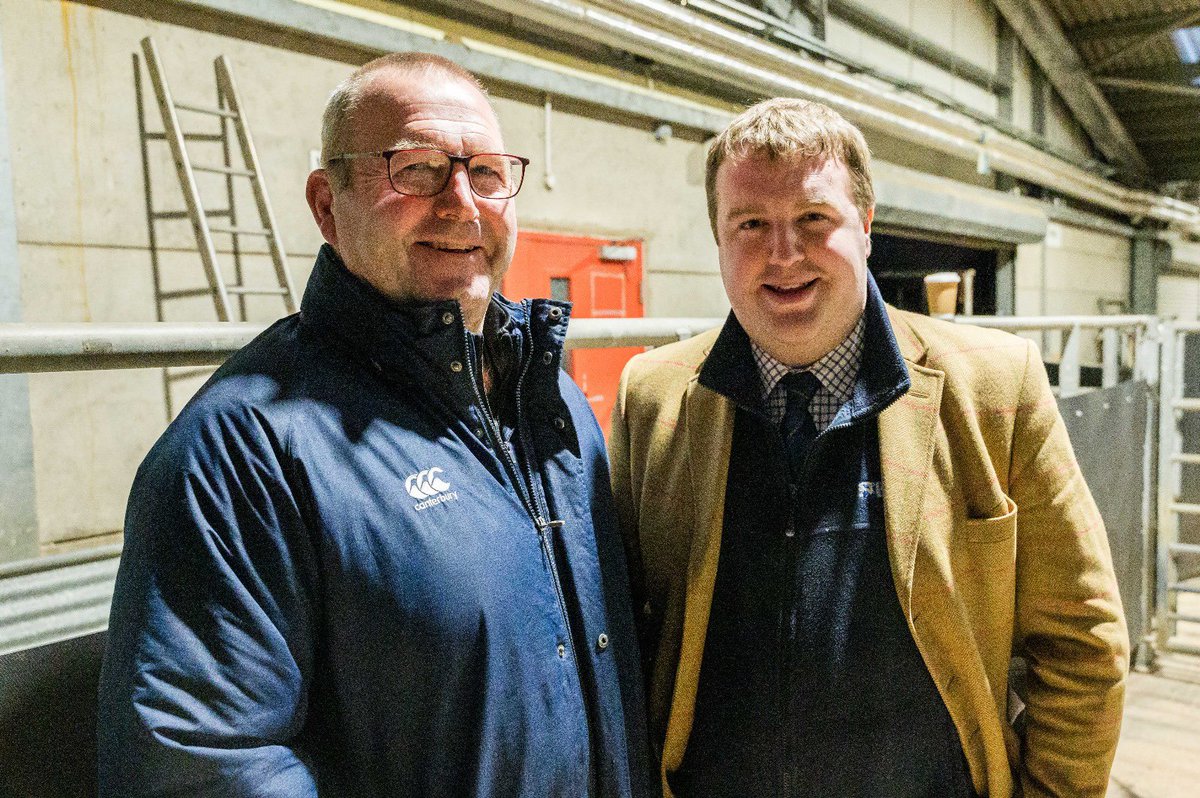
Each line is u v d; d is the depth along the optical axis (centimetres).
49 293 275
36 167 270
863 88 514
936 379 106
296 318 93
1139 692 316
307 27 325
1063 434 109
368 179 90
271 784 70
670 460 121
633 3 371
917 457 104
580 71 430
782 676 106
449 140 91
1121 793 246
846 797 106
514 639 85
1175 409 335
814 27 529
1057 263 922
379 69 92
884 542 105
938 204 645
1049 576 108
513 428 99
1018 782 117
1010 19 723
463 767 82
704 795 114
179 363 95
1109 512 295
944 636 104
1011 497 109
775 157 101
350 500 79
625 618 106
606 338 143
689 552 117
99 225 284
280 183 331
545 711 88
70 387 281
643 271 480
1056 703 110
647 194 480
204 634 70
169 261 302
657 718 120
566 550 98
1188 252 1272
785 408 111
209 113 303
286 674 74
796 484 108
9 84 263
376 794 80
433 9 366
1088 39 736
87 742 87
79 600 101
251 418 78
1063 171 795
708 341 126
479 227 94
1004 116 787
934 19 676
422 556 80
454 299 89
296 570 77
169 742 67
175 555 72
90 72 280
